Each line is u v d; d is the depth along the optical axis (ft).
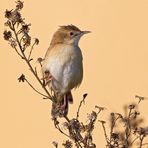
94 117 29.96
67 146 30.07
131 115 29.91
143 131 29.53
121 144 29.58
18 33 32.07
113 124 29.81
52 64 43.98
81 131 30.07
